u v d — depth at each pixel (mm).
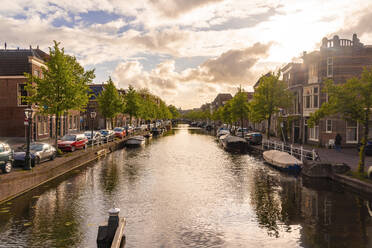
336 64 29609
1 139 31844
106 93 43875
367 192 13961
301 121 34438
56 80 22281
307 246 8859
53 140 33688
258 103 32844
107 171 20406
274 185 16531
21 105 32656
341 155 23938
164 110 116875
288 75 40500
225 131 51406
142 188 15742
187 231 10055
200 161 25328
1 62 32875
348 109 16062
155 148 36062
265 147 31500
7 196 12914
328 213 11781
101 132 38250
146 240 9297
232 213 11883
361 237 9461
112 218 8945
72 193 14469
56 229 9953
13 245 8711
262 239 9391
